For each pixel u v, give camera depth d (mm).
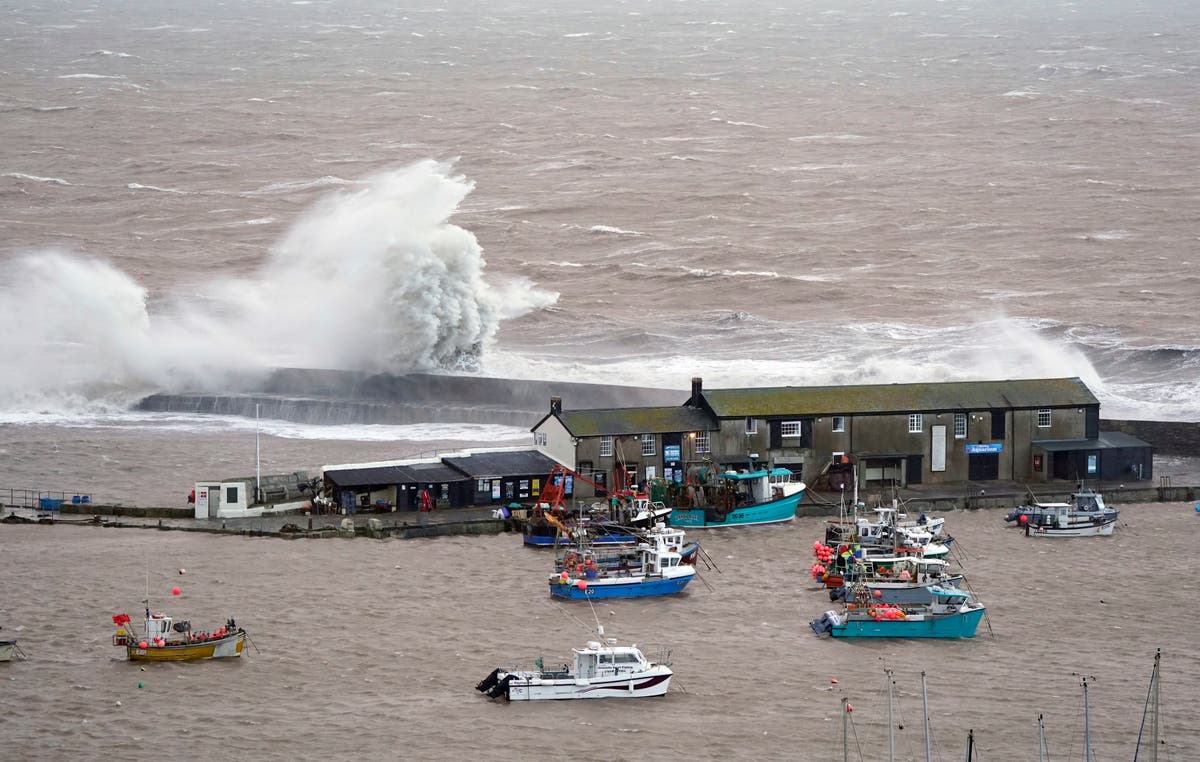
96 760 161000
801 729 171375
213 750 164000
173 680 184250
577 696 179625
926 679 187250
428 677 186250
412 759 162250
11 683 182125
